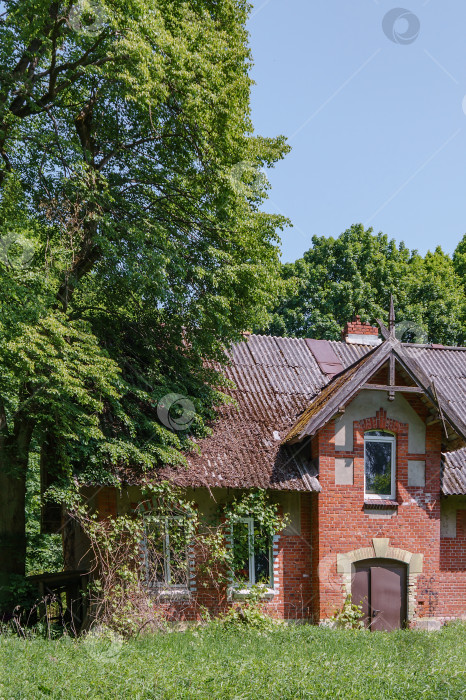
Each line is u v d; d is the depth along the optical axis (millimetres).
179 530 16766
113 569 15633
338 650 13867
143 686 10516
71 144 15594
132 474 16266
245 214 18156
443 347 24078
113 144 17922
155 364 18516
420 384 17984
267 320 21484
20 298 14164
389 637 15500
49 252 15688
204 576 16969
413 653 13484
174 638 14773
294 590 17594
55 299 15086
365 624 17500
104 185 16312
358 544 17656
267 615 16969
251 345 22094
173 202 18203
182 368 18859
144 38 15047
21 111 16234
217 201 17297
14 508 17031
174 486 16391
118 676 10938
